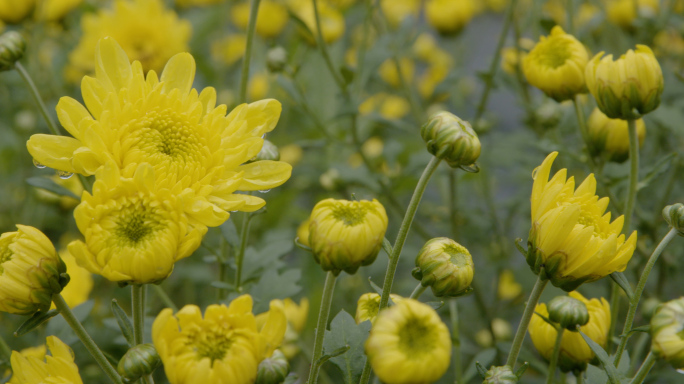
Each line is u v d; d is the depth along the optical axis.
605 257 0.59
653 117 0.81
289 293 0.68
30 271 0.59
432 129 0.60
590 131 0.73
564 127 0.94
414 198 0.59
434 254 0.61
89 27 0.93
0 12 0.94
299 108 0.94
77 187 0.89
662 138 0.97
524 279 0.78
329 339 0.61
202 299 0.98
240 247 0.69
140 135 0.60
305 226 0.88
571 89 0.72
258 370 0.59
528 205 1.00
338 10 1.17
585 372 0.64
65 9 1.05
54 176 0.72
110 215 0.58
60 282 0.59
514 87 0.98
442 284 0.61
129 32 0.91
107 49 0.61
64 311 0.59
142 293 0.60
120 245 0.58
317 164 1.09
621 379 0.60
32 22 0.96
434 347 0.55
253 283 0.70
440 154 0.59
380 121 0.86
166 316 0.56
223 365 0.56
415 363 0.55
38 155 0.60
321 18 1.02
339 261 0.58
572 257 0.60
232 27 1.59
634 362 0.72
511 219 1.06
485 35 1.66
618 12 1.01
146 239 0.58
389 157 0.93
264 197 0.93
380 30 1.10
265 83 1.16
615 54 1.05
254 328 0.57
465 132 0.60
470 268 0.61
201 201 0.59
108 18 0.92
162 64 0.92
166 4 1.30
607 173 0.75
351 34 1.43
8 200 1.03
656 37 1.00
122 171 0.60
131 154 0.59
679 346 0.57
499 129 1.32
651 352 0.58
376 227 0.58
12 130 1.10
